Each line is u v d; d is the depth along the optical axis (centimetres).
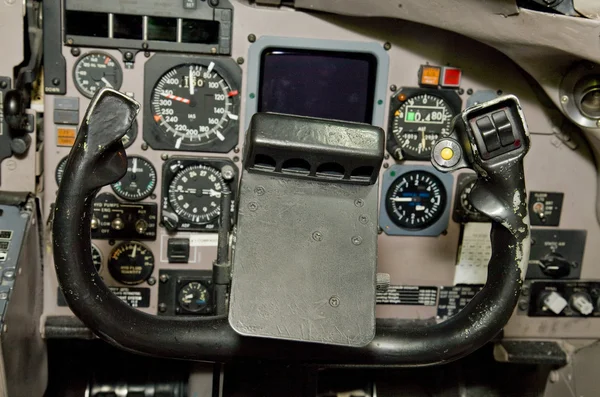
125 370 107
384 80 98
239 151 98
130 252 99
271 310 66
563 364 106
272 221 69
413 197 101
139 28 94
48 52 94
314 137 70
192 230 99
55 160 96
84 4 93
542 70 93
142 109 96
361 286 67
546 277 105
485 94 100
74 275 68
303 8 96
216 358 72
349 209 70
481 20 87
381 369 111
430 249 103
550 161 102
